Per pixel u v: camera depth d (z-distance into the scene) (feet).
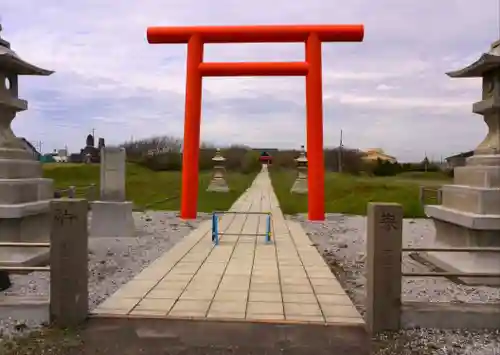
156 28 52.70
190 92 53.31
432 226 50.83
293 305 21.21
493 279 25.39
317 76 52.26
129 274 28.17
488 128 29.25
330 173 150.41
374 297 18.11
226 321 18.97
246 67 52.60
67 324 18.54
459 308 18.78
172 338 17.42
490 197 25.64
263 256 33.04
